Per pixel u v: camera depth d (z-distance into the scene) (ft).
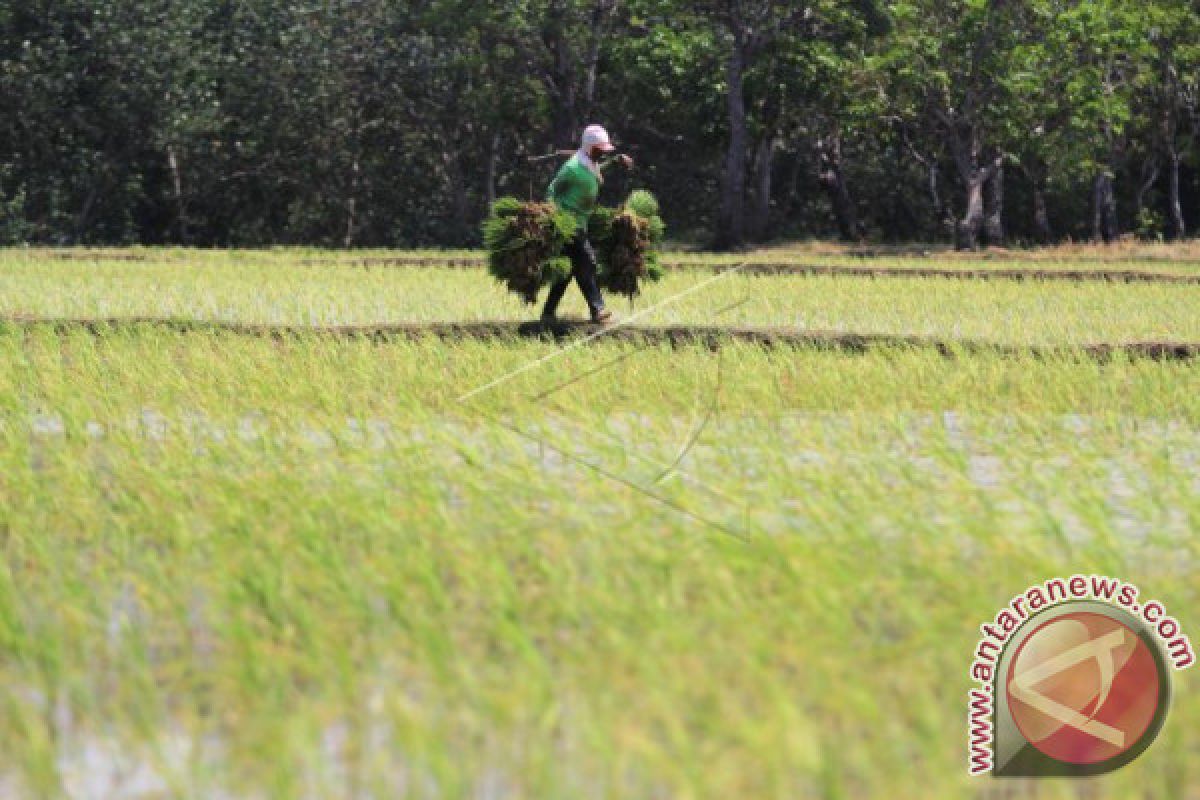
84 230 527.40
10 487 107.65
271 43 537.24
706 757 61.16
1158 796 58.90
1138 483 113.19
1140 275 302.86
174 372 159.74
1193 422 139.23
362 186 567.59
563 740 63.87
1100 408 145.79
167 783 61.52
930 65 467.52
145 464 112.88
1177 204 515.91
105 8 502.38
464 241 557.33
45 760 61.57
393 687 69.67
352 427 136.46
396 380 156.35
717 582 80.07
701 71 494.59
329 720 66.33
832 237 608.19
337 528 94.89
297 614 76.95
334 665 71.87
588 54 531.91
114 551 91.50
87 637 76.64
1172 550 89.35
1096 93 455.63
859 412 139.23
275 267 322.96
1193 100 510.99
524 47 532.32
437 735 63.77
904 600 73.26
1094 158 490.90
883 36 495.82
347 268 317.22
